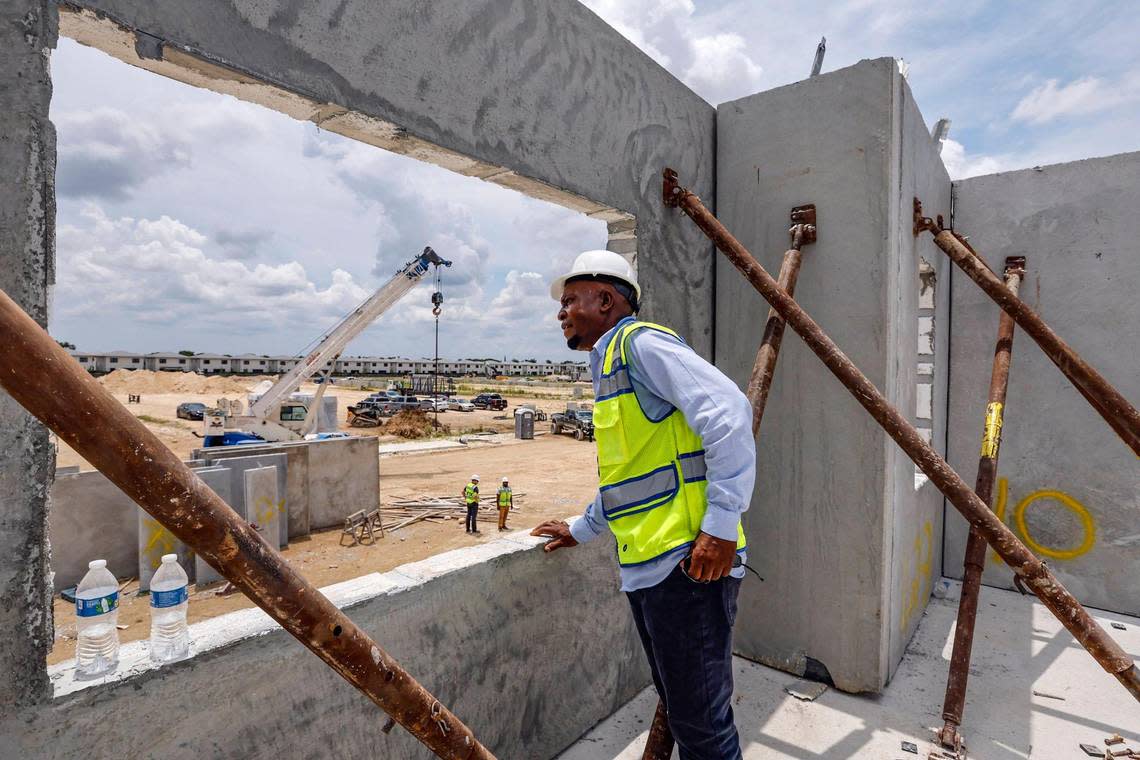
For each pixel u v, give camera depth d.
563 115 2.51
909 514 3.73
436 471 15.63
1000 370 3.73
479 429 27.58
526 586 2.38
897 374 3.24
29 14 1.20
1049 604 2.26
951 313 5.09
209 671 1.45
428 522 10.27
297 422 14.56
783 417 3.35
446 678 2.04
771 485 3.40
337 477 9.74
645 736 2.70
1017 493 4.85
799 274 3.30
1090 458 4.58
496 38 2.22
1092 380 2.87
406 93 1.92
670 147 3.18
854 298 3.13
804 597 3.29
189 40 1.43
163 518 0.79
